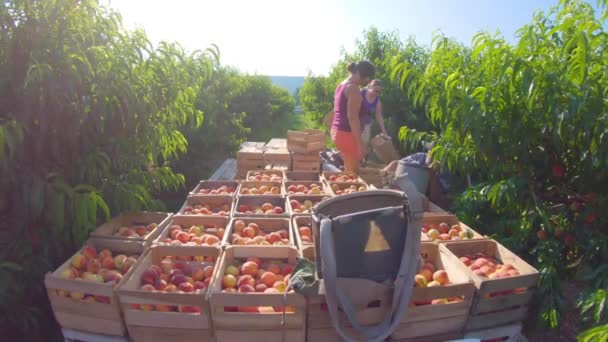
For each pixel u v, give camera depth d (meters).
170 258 3.12
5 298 2.97
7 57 3.04
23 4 3.03
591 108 2.75
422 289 2.52
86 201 3.13
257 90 17.69
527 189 3.41
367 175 5.72
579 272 3.20
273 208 4.21
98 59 3.28
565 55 2.95
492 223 4.20
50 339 3.37
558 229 3.39
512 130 3.18
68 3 3.12
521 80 3.05
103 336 2.58
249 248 3.07
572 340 3.30
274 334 2.48
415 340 2.58
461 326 2.64
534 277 2.68
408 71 3.85
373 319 2.40
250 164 6.35
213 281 2.60
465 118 3.21
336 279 2.16
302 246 3.09
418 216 2.26
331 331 2.49
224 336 2.48
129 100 3.35
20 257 3.18
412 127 8.49
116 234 3.48
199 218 3.75
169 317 2.45
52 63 3.02
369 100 6.31
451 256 2.95
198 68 4.27
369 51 10.10
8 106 3.14
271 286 2.80
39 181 3.06
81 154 3.52
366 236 2.26
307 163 6.25
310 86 13.51
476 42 3.24
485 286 2.56
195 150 8.82
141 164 4.20
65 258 3.52
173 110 4.24
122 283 2.54
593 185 3.27
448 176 6.11
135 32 3.69
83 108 3.23
